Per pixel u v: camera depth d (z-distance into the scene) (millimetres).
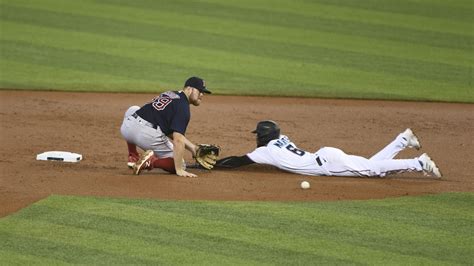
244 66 71000
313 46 77438
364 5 92188
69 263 31062
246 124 55438
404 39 80812
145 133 41562
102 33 78938
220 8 88938
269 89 65125
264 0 92688
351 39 80125
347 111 59719
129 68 69438
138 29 80625
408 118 58031
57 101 60281
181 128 40938
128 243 32938
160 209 36594
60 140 49750
